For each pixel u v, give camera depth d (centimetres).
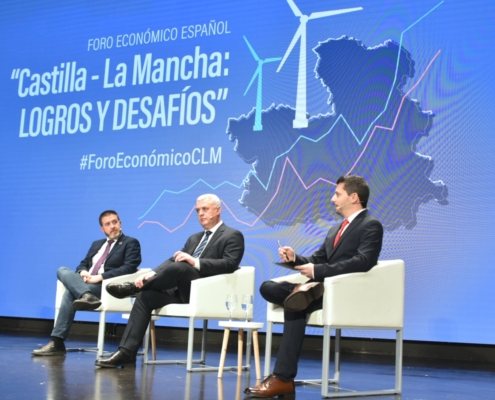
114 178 593
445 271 472
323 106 523
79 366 366
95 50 622
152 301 370
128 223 582
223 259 381
